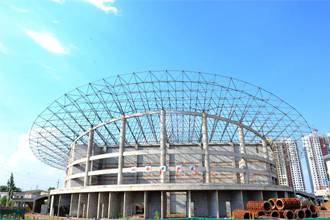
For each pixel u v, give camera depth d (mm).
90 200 46375
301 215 31266
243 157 49500
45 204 66000
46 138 60656
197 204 43531
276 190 45531
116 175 58781
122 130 51469
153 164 57938
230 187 42125
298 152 63500
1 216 40438
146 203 42594
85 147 60250
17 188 120125
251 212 32938
